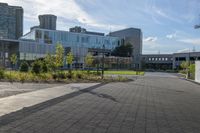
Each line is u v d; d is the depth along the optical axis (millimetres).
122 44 129125
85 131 6980
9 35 149375
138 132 7086
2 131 6711
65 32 108125
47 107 10414
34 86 19578
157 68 134625
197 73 35906
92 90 17797
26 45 88312
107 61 101938
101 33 137500
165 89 21766
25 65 34469
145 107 11430
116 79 31266
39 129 7008
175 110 10992
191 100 14711
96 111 9961
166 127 7797
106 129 7258
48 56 33125
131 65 119938
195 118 9352
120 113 9742
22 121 7863
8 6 148750
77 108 10461
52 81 24625
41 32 102375
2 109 9703
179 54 123938
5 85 20078
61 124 7672
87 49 108438
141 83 28641
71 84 22359
